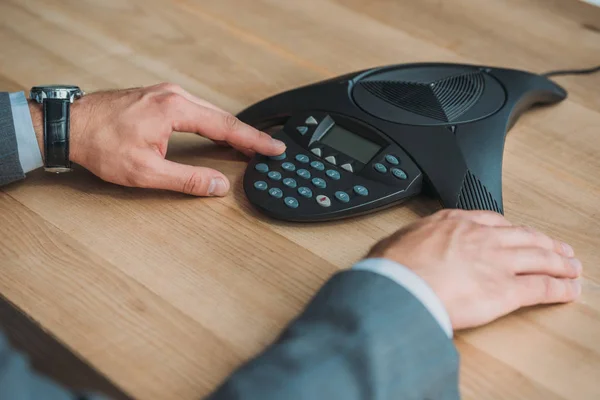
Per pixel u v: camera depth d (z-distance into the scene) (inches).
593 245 32.9
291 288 30.2
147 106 34.9
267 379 23.2
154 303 29.1
